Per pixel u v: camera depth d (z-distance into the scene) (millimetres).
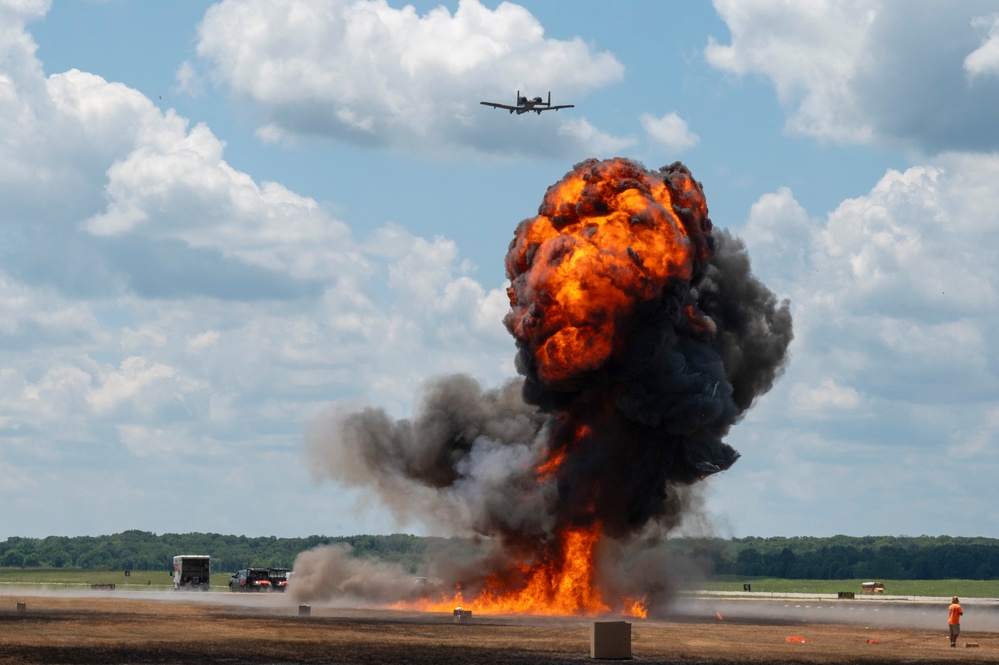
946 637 130125
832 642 119188
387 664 87625
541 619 151125
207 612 151500
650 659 95625
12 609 149375
